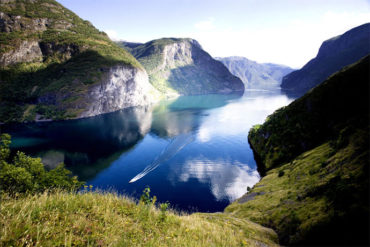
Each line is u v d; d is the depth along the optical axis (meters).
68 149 111.12
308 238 26.12
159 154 103.06
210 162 92.94
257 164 89.94
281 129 90.50
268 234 27.59
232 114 196.75
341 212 26.45
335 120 72.56
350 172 33.91
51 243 4.59
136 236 6.43
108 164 92.19
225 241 9.04
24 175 26.05
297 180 48.31
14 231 4.43
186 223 10.12
